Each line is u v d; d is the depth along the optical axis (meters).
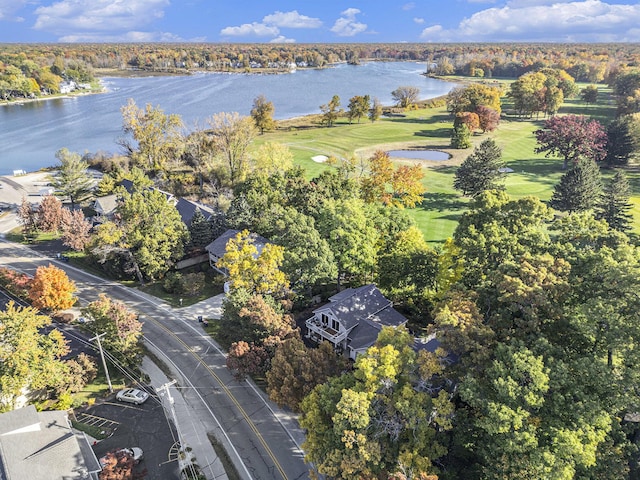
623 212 72.81
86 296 60.38
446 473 29.31
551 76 177.38
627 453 28.48
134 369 46.59
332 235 55.31
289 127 163.38
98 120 179.12
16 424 32.88
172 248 64.19
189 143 103.62
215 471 35.22
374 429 29.50
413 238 54.78
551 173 103.81
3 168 119.94
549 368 27.83
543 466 25.28
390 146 132.62
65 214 75.00
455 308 33.53
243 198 71.00
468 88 161.88
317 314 49.53
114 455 34.38
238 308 45.66
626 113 143.75
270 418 40.28
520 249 42.22
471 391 28.19
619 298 30.09
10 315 40.12
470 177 86.69
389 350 30.42
